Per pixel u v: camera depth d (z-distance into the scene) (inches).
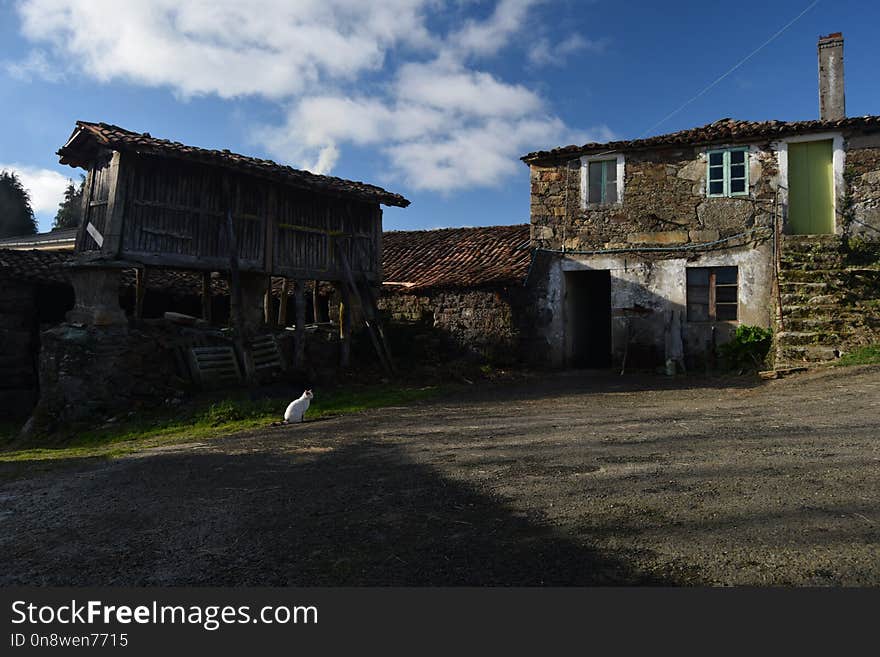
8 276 490.6
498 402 361.4
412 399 390.6
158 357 400.5
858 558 109.3
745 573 107.1
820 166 487.8
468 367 521.7
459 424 277.9
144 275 469.1
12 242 788.0
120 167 390.0
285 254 475.8
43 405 374.0
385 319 596.7
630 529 129.4
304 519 150.2
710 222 505.4
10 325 494.3
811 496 141.1
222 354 422.6
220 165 422.3
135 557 132.6
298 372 460.4
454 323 579.8
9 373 490.9
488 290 566.6
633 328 521.3
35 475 225.0
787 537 119.7
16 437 381.1
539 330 548.1
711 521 130.4
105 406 370.9
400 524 142.4
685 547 118.6
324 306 684.1
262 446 251.0
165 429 330.3
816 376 338.3
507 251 640.4
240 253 447.8
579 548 121.7
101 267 391.9
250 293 480.4
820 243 459.2
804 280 437.7
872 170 463.2
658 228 520.4
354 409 355.3
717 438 207.9
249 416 347.9
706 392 348.5
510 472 180.9
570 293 557.9
